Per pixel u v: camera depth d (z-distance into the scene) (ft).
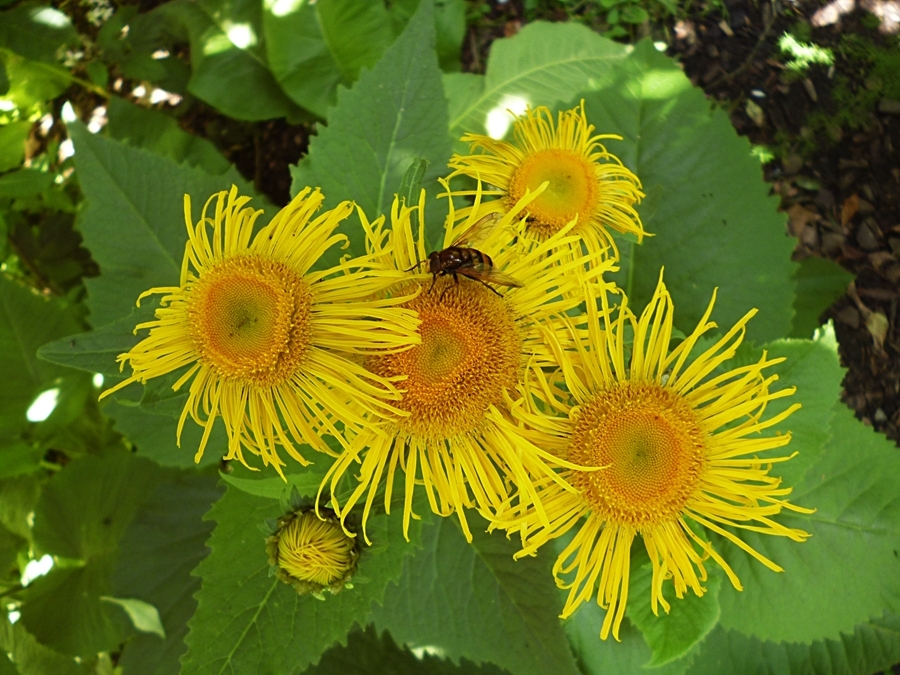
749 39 1.39
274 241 0.52
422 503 0.60
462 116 1.03
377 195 0.70
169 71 1.15
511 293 0.54
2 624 0.84
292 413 0.52
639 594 0.63
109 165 0.76
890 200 1.32
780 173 1.34
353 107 0.69
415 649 0.89
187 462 0.81
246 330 0.51
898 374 1.26
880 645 0.82
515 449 0.53
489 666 0.88
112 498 0.95
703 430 0.56
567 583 0.73
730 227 0.86
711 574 0.63
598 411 0.55
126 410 0.79
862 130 1.35
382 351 0.52
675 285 0.87
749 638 0.83
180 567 0.88
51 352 0.53
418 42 0.69
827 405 0.65
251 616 0.59
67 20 1.06
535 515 0.53
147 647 0.86
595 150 0.87
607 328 0.54
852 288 1.28
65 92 1.31
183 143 1.10
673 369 0.56
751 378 0.55
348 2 1.02
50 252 1.13
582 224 0.67
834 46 1.38
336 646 0.90
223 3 1.11
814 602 0.73
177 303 0.52
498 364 0.53
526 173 0.67
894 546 0.72
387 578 0.58
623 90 0.88
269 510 0.63
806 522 0.74
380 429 0.52
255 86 1.11
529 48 1.04
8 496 0.99
